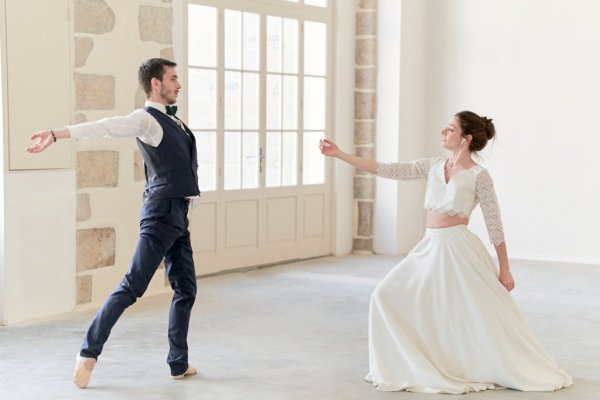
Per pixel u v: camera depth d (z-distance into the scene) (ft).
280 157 28.84
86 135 14.19
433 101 32.24
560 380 15.26
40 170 20.31
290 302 22.84
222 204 26.66
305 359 17.20
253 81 27.53
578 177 30.32
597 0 29.68
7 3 19.24
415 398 14.55
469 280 14.97
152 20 23.04
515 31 30.89
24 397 14.48
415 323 15.11
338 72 30.76
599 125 29.94
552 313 21.81
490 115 31.42
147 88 15.06
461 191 15.11
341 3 30.68
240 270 27.53
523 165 31.04
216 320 20.61
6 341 18.34
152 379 15.66
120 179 22.36
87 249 21.63
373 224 31.76
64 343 18.28
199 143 25.82
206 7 25.64
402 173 15.92
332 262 29.63
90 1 21.26
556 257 30.76
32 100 19.98
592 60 29.89
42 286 20.58
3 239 19.61
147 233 14.85
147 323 20.16
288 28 28.84
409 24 31.24
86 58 21.26
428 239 15.40
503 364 14.83
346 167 31.40
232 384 15.39
